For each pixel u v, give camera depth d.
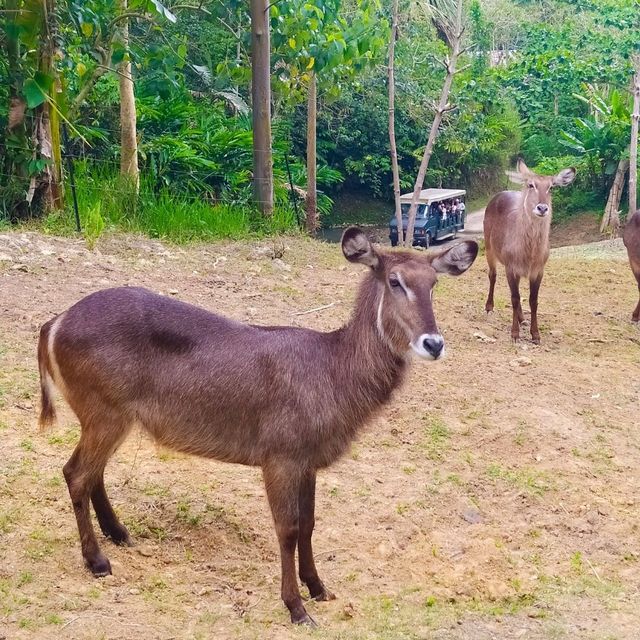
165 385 3.67
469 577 4.11
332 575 4.04
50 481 4.41
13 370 5.51
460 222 20.05
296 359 3.64
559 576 4.20
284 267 9.04
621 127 20.23
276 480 3.58
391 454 5.27
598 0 29.09
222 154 13.20
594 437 5.76
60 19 9.88
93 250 8.48
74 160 10.84
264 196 11.18
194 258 8.91
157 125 13.40
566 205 21.78
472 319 8.07
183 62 11.03
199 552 4.12
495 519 4.75
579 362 7.09
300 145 22.94
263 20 10.88
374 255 3.70
